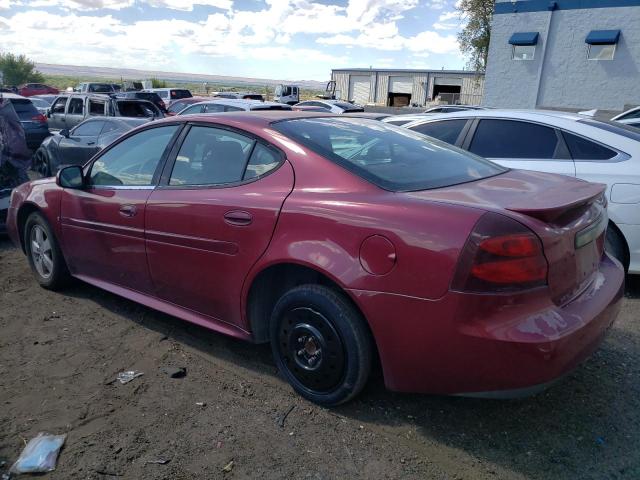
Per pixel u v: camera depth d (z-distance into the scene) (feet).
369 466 8.13
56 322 13.00
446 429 9.00
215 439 8.68
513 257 7.47
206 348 11.78
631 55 63.05
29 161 21.62
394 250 8.07
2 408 9.43
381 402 9.71
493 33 71.15
